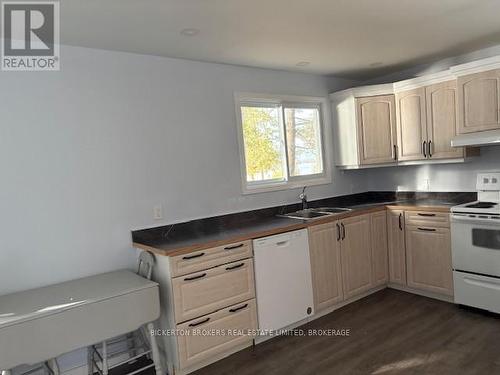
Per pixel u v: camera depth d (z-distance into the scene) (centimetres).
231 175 341
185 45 275
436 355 249
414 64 389
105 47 267
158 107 298
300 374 241
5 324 180
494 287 294
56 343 196
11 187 236
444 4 236
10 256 235
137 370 243
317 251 323
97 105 269
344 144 414
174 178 306
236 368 254
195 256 249
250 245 279
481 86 310
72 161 258
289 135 392
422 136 367
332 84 429
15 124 237
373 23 259
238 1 205
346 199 441
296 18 238
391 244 377
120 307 218
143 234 289
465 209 308
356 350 265
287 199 385
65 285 241
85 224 264
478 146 350
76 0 192
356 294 357
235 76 345
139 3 200
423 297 354
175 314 241
